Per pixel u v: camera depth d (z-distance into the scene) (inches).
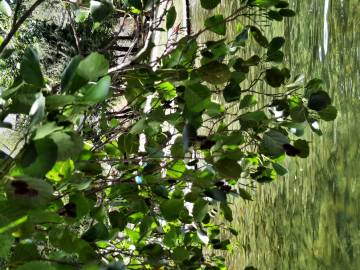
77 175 94.9
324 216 161.8
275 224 198.8
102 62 65.7
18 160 58.4
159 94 120.3
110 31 388.8
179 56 110.6
